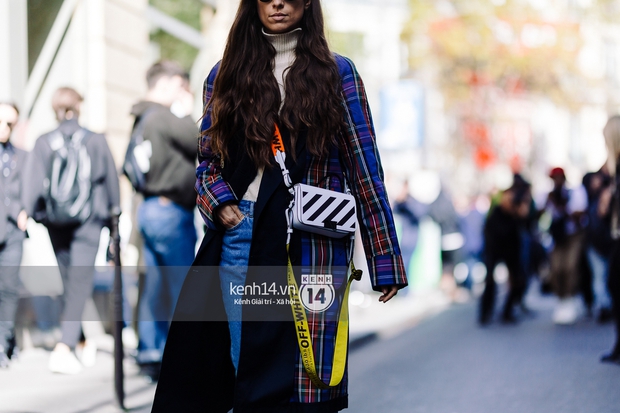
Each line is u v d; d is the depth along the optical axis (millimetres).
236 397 5094
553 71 47656
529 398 9945
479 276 33031
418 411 9297
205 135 5375
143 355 10977
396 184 26734
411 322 18375
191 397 5266
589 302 18984
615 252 12383
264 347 5121
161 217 10805
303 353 5094
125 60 17297
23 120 14758
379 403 9734
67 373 10898
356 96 5320
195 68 21156
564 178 18312
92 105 16266
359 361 12914
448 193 24484
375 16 41312
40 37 15281
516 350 14000
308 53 5246
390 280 5227
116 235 9125
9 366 11250
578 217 18078
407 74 44688
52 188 10945
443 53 45625
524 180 18672
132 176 10891
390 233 5246
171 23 19719
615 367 12109
